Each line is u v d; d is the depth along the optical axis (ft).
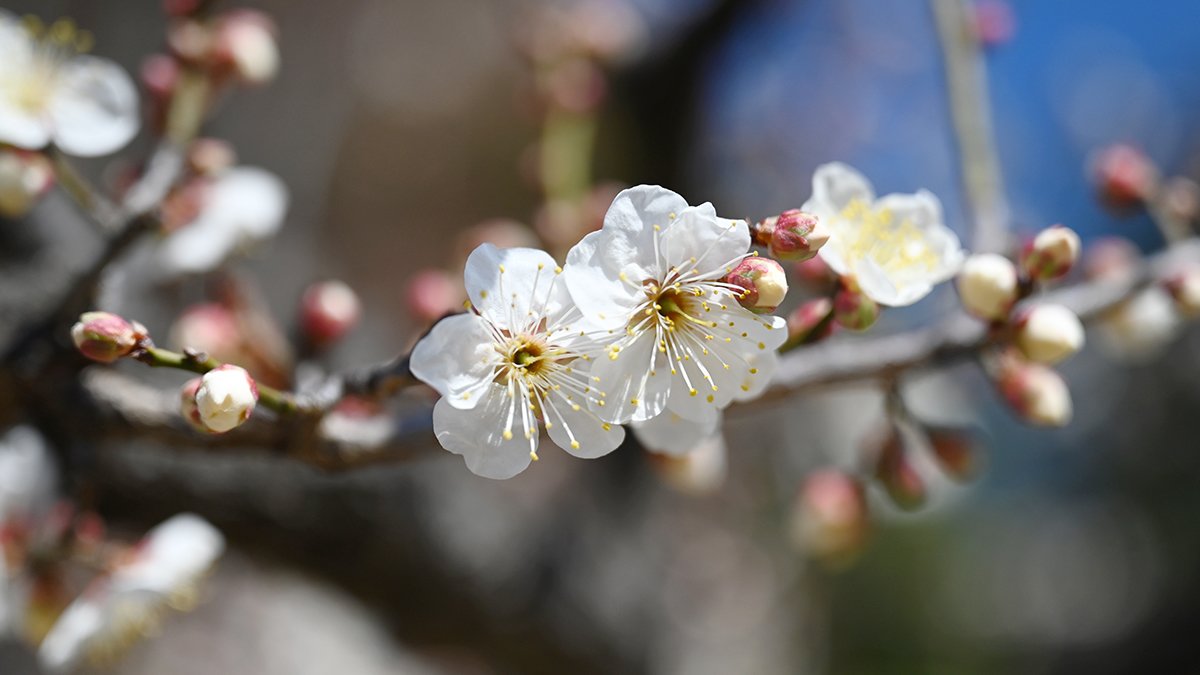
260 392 0.82
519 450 0.79
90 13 2.06
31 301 1.01
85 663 1.19
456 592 1.22
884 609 3.26
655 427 0.83
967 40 1.01
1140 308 1.08
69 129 0.95
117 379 0.91
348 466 0.86
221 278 1.01
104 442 0.91
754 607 2.52
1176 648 2.24
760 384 0.82
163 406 0.90
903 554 3.34
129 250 0.92
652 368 0.79
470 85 3.16
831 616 3.20
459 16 3.08
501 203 3.21
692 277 0.80
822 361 0.92
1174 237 1.09
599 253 0.79
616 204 0.79
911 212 0.89
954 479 1.00
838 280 0.86
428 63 3.05
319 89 2.68
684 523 2.41
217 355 0.97
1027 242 0.90
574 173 1.24
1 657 1.62
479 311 0.79
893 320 1.29
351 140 2.96
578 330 0.79
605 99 1.52
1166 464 3.10
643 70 1.67
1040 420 0.94
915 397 2.28
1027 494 3.45
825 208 0.88
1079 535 3.28
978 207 0.99
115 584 0.95
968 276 0.89
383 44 2.91
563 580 1.34
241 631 2.24
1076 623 3.10
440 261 3.17
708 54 1.67
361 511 1.12
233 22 0.98
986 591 3.34
